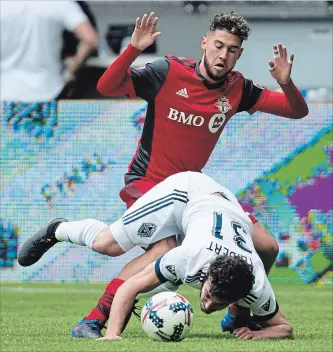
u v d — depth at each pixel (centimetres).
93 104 3384
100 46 3978
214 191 1783
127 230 1791
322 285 3409
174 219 1767
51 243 1994
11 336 1878
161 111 1961
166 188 1778
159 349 1543
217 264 1600
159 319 1688
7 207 3388
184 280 1677
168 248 1783
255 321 1848
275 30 3888
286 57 1941
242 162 3384
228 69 1930
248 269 1612
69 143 3384
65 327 2123
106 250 1823
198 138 1973
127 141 3375
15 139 3391
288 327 1789
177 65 1947
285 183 3391
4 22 3844
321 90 3875
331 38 3888
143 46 1845
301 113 2016
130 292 1709
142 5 3984
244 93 1997
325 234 3400
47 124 3391
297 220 3397
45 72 3894
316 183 3388
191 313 1712
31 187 3391
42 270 3391
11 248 3391
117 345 1606
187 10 3972
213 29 1927
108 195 3388
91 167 3384
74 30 3875
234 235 1695
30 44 3859
